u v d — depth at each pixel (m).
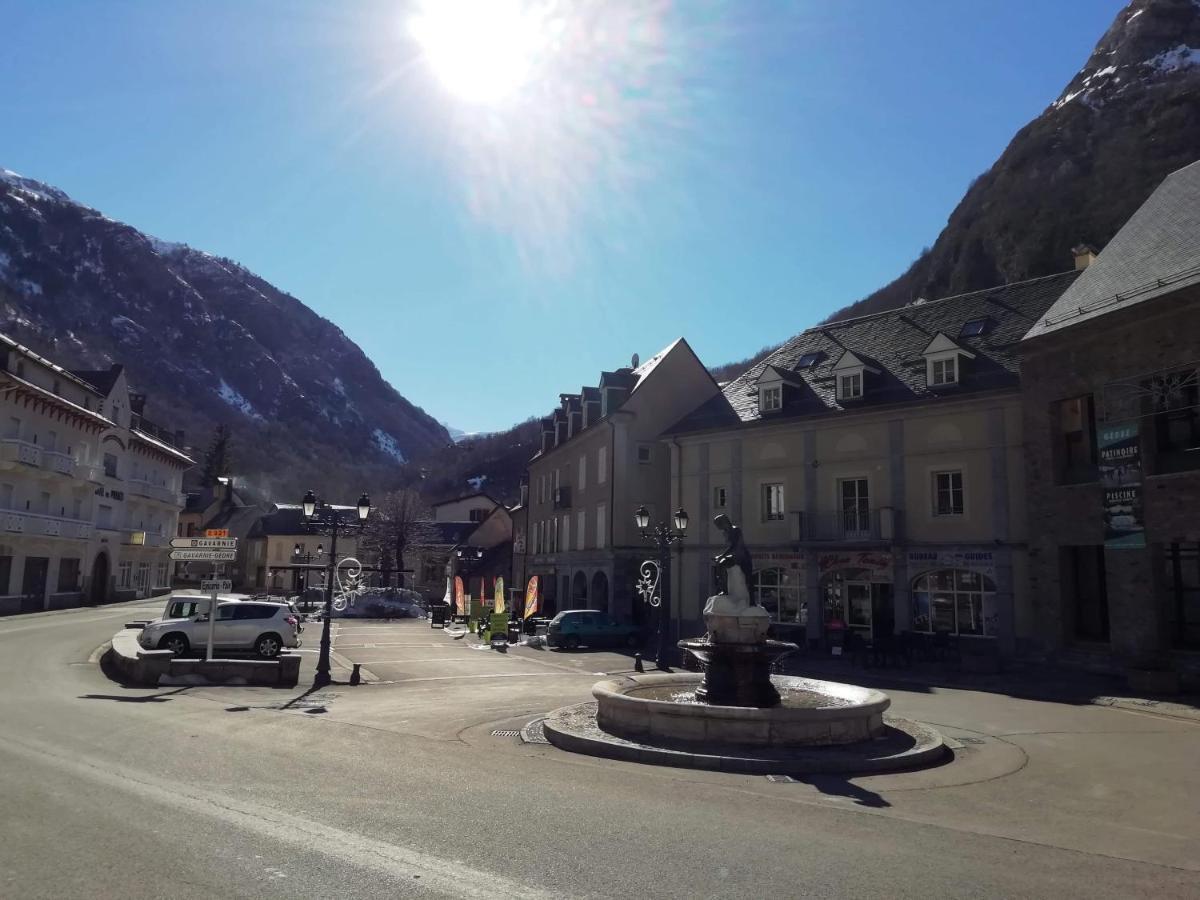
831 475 29.86
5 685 17.72
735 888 5.83
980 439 26.41
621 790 9.01
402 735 12.64
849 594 29.27
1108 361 21.62
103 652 25.02
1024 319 28.69
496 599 34.28
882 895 5.77
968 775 10.27
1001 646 25.12
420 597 59.34
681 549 29.67
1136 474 20.55
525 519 59.44
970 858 6.74
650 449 39.16
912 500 27.70
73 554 48.88
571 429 47.59
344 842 6.62
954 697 18.36
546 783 9.26
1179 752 11.92
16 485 42.53
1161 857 6.88
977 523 26.20
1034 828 7.80
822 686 14.70
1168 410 19.39
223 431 104.19
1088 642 22.72
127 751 10.45
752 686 13.37
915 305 33.50
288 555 82.50
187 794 8.14
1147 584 20.33
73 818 7.13
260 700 16.73
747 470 32.22
